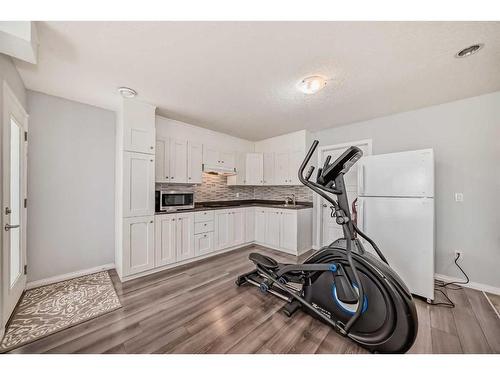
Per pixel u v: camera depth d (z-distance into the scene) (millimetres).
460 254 2346
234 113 2857
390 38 1395
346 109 2678
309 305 1692
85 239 2580
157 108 2691
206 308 1845
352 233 1653
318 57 1614
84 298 1993
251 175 4324
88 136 2592
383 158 2229
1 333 1425
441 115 2488
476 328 1590
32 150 2209
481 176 2248
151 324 1612
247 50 1538
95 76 1918
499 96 2154
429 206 1976
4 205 1521
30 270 2195
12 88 1701
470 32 1328
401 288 1351
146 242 2564
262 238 3975
